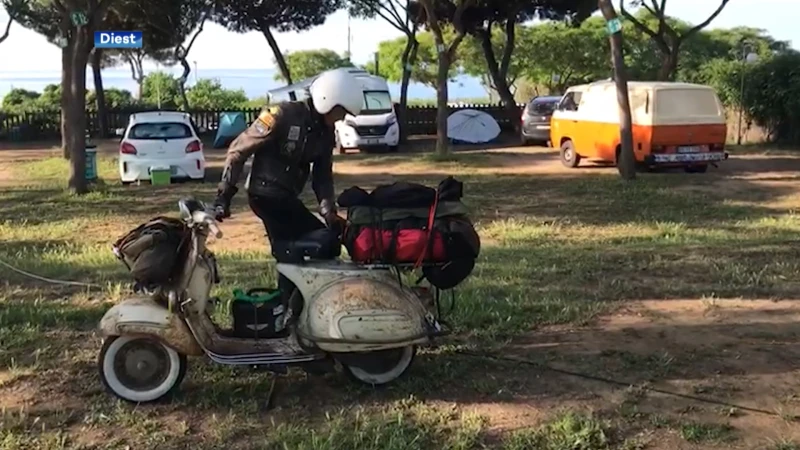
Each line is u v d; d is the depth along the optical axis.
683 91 18.86
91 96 43.91
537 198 15.57
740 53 38.28
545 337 6.47
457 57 48.62
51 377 5.60
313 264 5.29
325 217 5.38
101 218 13.64
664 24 26.48
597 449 4.54
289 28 34.56
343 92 5.26
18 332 6.56
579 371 5.71
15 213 14.28
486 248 10.47
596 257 9.59
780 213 13.68
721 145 19.16
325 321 5.05
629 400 5.21
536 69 49.97
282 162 5.28
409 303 5.23
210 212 5.00
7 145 33.00
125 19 35.53
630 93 19.34
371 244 5.09
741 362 5.89
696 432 4.74
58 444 4.58
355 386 5.37
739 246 10.28
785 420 4.91
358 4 33.28
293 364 5.16
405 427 4.76
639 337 6.46
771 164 21.17
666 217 13.31
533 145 28.98
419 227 5.11
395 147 26.88
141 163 18.20
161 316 5.00
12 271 9.00
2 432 4.71
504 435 4.71
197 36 36.94
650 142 18.73
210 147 31.03
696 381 5.53
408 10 31.25
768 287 8.02
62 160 23.30
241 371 5.63
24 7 25.89
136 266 4.95
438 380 5.50
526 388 5.40
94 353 6.08
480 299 7.35
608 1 17.48
